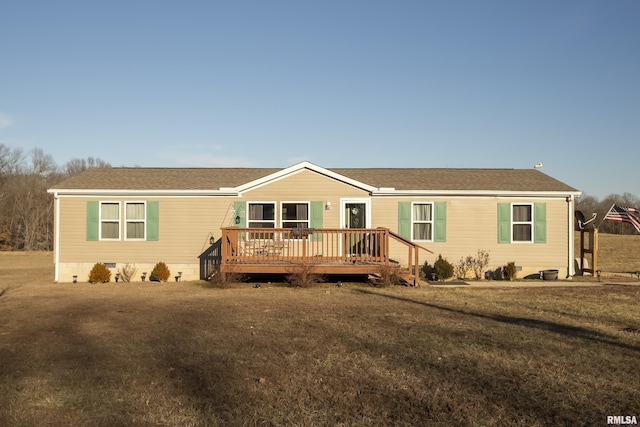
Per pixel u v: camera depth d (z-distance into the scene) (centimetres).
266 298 1277
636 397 545
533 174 2077
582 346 754
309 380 596
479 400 534
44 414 498
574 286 1581
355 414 500
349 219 1828
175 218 1822
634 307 1127
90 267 1811
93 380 595
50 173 4772
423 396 545
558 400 535
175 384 581
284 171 1797
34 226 4481
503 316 1008
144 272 1812
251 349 734
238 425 473
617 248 3306
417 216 1839
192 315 1018
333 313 1037
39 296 1353
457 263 1828
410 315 1012
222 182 1916
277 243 1738
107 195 1814
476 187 1853
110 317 998
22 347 749
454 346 750
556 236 1844
